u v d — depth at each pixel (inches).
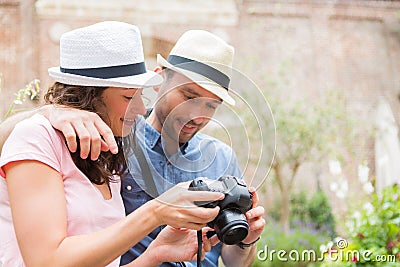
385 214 180.5
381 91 390.0
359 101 386.0
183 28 355.6
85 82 61.9
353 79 387.5
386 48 394.0
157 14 351.6
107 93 62.9
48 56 343.9
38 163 57.9
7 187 58.8
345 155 363.3
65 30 345.1
